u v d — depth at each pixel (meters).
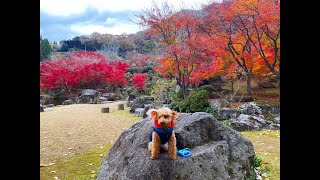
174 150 3.55
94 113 15.20
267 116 12.48
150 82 23.88
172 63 15.33
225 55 14.62
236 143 4.33
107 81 26.19
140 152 3.87
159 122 3.34
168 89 16.89
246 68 15.44
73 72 25.14
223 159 4.02
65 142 8.38
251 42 14.32
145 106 14.84
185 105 11.33
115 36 43.56
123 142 4.60
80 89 26.23
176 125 4.35
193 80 15.85
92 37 45.34
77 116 13.99
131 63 30.47
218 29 14.87
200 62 14.89
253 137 8.51
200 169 3.67
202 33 15.21
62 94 25.08
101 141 8.49
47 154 7.03
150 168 3.53
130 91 25.36
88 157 6.48
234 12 13.33
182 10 16.64
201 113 4.47
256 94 17.38
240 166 4.16
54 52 43.06
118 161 4.29
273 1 12.54
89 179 5.05
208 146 4.08
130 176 3.66
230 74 15.42
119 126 11.12
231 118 11.51
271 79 20.16
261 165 5.17
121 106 17.02
